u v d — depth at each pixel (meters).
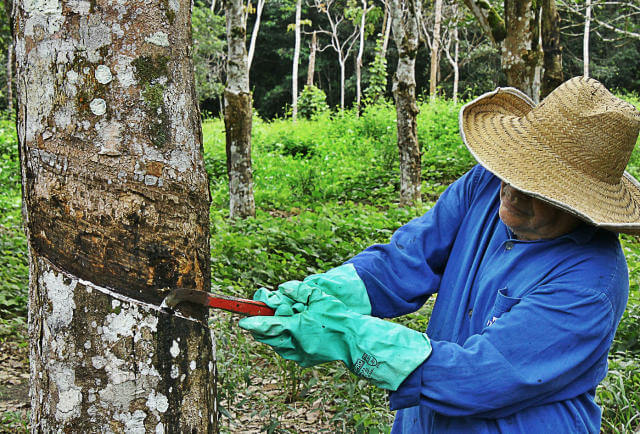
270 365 4.54
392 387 1.63
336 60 41.19
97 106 1.46
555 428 1.67
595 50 35.78
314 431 3.63
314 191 13.48
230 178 9.98
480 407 1.61
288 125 21.25
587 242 1.71
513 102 2.01
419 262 1.97
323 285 1.87
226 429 3.57
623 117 1.64
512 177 1.66
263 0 26.09
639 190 1.88
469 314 1.85
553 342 1.59
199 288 1.62
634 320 4.70
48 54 1.47
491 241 1.87
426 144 16.31
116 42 1.46
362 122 18.70
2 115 22.70
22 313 5.95
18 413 4.00
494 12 6.41
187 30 1.59
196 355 1.60
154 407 1.53
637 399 3.64
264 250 6.89
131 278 1.50
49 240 1.50
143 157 1.50
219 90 30.72
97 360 1.49
